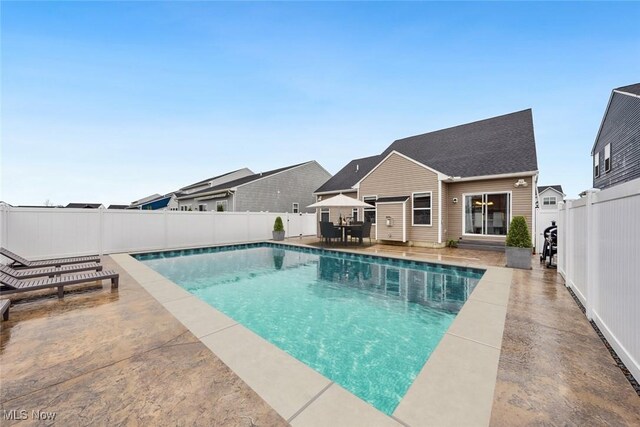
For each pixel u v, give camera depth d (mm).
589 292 3777
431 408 2078
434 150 14578
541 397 2199
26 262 7160
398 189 13062
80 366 2689
